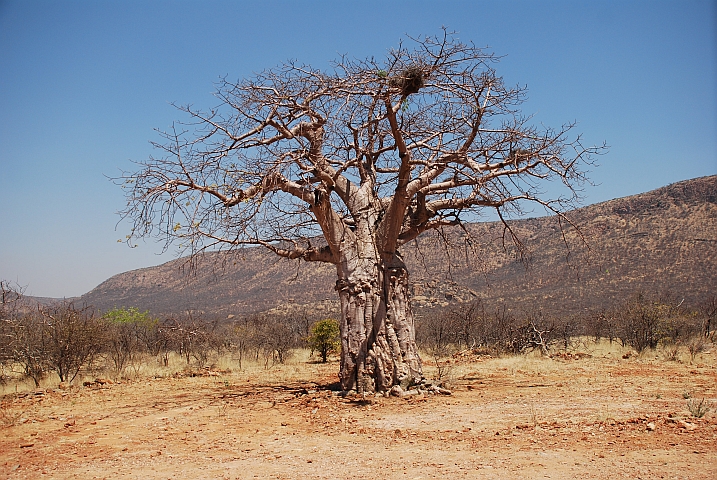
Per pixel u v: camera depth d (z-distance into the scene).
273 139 11.32
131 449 7.94
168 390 13.85
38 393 13.64
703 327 23.02
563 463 6.41
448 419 9.16
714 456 6.45
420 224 12.39
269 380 15.27
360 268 11.68
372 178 12.46
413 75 10.13
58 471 6.91
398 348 11.62
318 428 8.88
